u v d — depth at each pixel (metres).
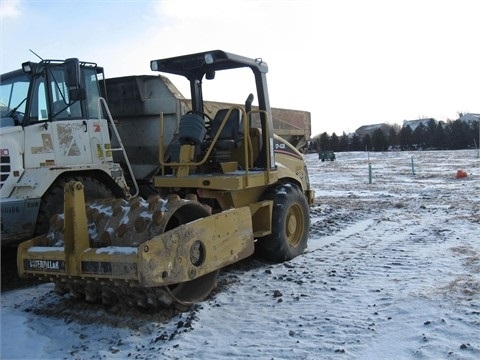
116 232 4.84
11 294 6.04
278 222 6.90
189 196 5.54
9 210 5.82
